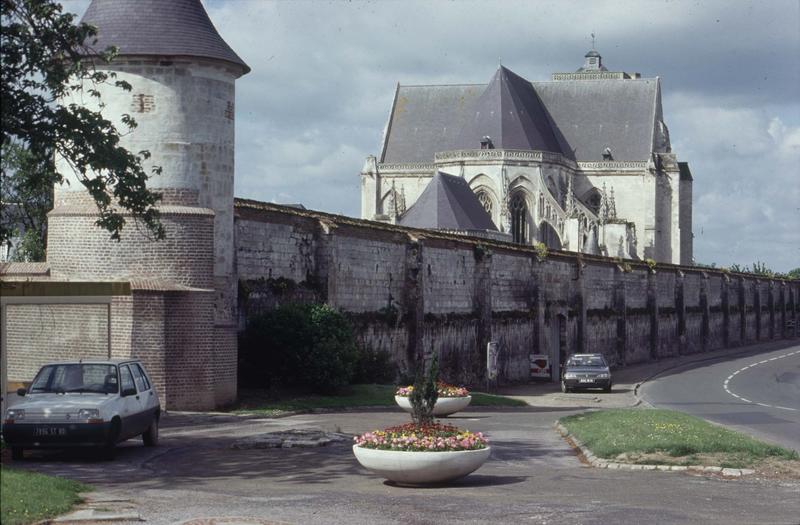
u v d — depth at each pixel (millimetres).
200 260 29844
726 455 20969
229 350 30844
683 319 89375
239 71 31594
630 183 130500
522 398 43906
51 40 19234
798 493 17047
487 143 117750
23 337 28812
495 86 121875
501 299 54344
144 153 21438
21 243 45625
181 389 28984
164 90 29938
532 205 116188
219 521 13031
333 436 23328
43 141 19391
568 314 64125
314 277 37625
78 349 28500
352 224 39656
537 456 22109
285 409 30422
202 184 30438
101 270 29266
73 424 18938
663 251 131500
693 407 38812
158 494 15414
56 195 30172
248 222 33500
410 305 44125
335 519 13602
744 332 111188
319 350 33500
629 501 15859
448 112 134000
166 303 28641
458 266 48969
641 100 134375
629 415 28219
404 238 43969
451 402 31953
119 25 29969
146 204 21172
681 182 138500
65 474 17734
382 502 15180
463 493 16469
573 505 15297
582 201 131125
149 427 22000
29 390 20281
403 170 129625
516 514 14391
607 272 71938
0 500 12984
